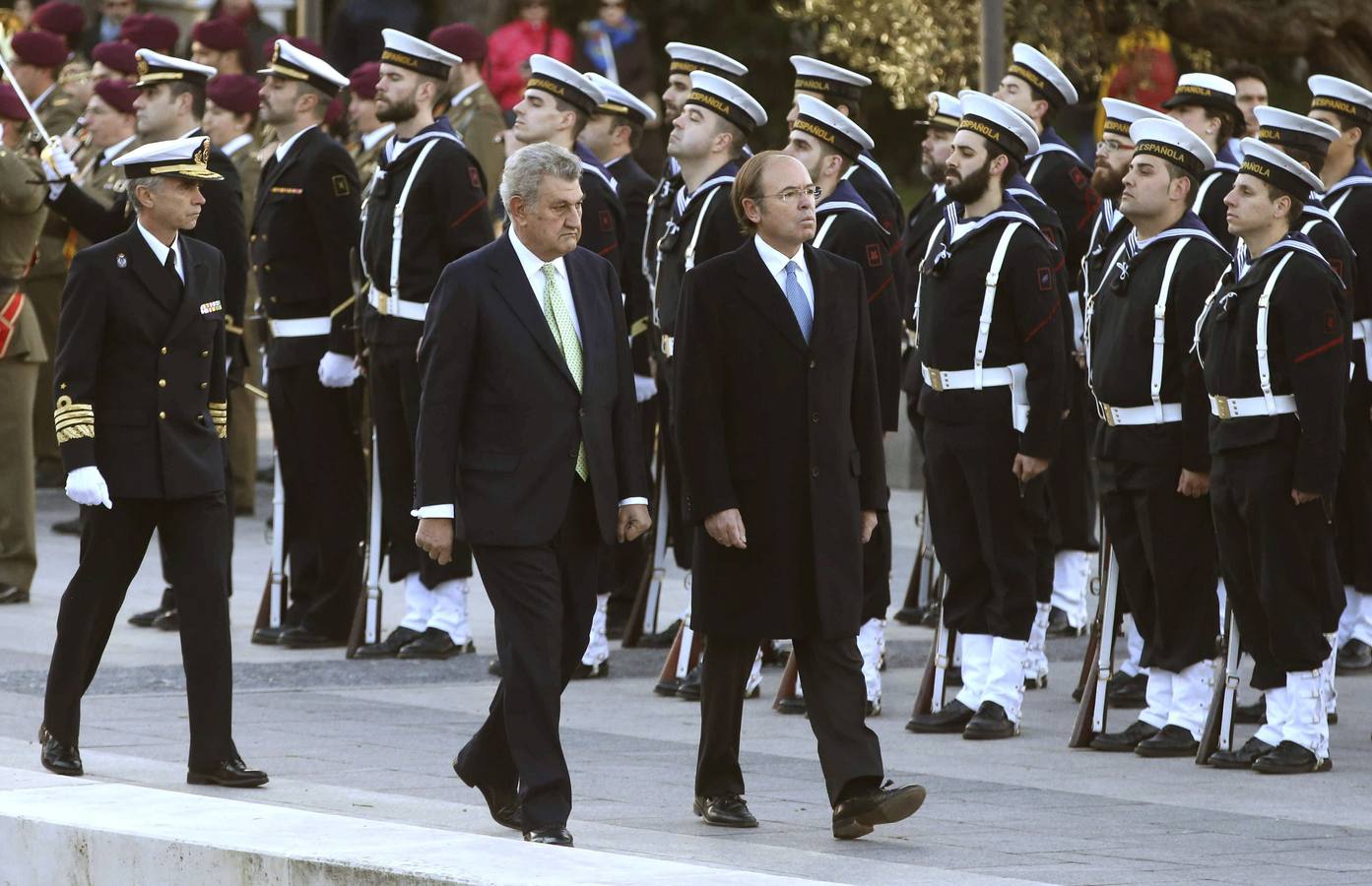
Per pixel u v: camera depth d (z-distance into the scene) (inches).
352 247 1392.7
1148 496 1111.6
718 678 927.0
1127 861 864.3
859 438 943.0
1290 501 1061.8
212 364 1008.2
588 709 1232.8
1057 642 1487.5
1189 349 1093.1
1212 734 1096.8
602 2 2714.1
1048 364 1133.7
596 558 901.8
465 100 1801.2
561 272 907.4
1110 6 1937.7
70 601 990.4
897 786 1026.1
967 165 1150.3
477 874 725.9
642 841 881.5
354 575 1432.1
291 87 1413.6
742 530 914.7
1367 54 1957.4
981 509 1156.5
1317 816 970.1
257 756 1065.5
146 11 2532.0
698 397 922.7
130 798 866.8
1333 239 1152.8
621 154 1476.4
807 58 1312.7
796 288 933.2
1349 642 1348.4
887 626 1547.7
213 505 994.1
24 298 1535.4
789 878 721.6
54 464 2095.2
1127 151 1296.8
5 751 1039.0
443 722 1167.6
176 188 992.9
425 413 885.8
